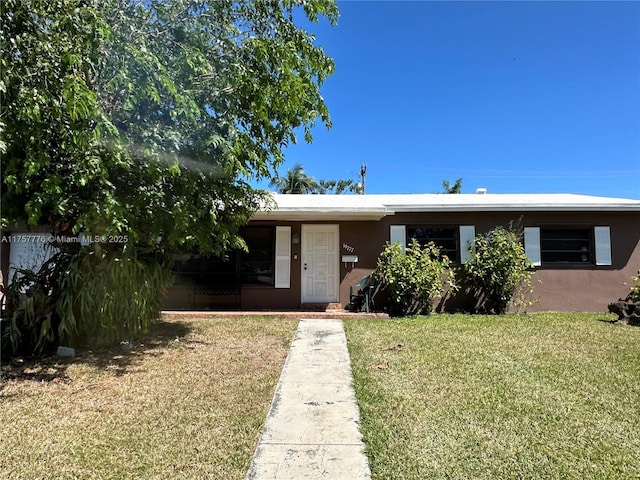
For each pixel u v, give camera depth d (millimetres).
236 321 8188
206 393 4062
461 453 2854
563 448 2932
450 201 10797
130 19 4559
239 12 5516
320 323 8023
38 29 4094
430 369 4852
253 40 5117
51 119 4242
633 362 5207
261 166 5719
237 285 10094
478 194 13219
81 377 4559
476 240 10008
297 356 5500
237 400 3875
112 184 4859
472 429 3238
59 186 4473
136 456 2795
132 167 4762
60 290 5816
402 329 7406
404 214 10227
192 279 10109
